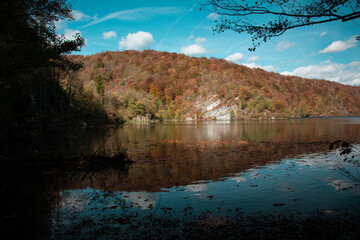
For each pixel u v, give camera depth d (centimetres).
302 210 536
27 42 1139
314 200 603
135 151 1617
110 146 1869
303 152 1449
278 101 14375
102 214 527
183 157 1353
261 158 1273
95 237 415
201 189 724
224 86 15700
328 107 18388
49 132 3028
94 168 1073
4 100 1546
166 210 548
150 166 1110
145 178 879
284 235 413
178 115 14250
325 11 498
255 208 554
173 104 15562
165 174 941
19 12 1145
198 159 1279
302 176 864
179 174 938
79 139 2364
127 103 10406
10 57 1084
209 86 16788
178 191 707
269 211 533
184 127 5181
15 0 1087
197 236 413
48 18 1293
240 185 761
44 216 516
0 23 1020
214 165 1110
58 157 1135
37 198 652
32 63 1105
